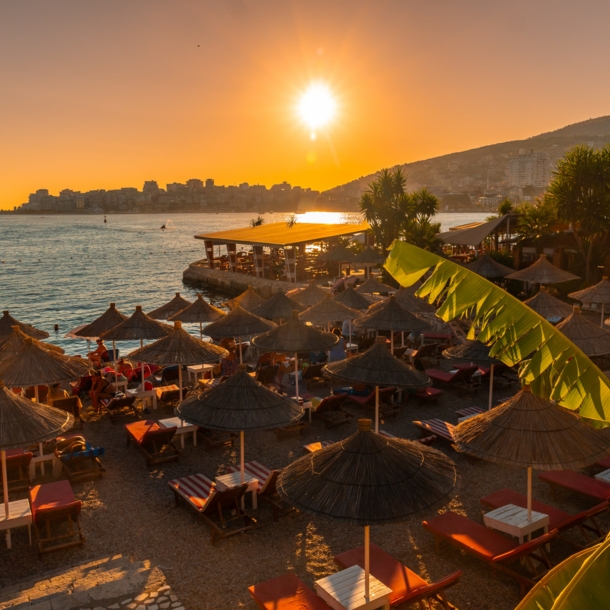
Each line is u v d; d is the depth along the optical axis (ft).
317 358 64.49
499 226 127.75
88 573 25.76
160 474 37.81
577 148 97.45
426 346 63.21
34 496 30.35
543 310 59.41
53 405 45.96
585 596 11.84
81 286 190.80
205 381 55.77
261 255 168.86
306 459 22.57
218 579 25.90
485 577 25.96
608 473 34.01
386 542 29.12
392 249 21.50
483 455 24.98
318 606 21.85
